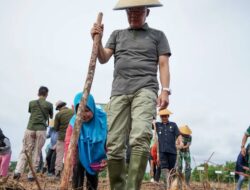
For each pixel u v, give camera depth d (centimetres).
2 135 783
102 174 836
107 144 423
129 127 425
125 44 426
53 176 1005
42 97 988
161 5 422
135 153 391
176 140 843
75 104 500
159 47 426
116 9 424
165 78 418
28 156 297
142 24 430
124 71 418
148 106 400
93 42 367
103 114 506
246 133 737
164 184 823
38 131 965
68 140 491
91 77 335
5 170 781
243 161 727
